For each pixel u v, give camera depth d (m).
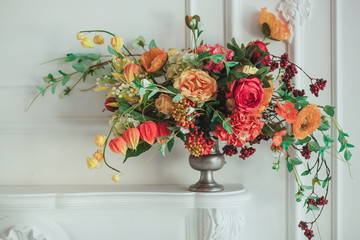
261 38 1.42
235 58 1.16
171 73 1.17
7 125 1.43
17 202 1.28
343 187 1.43
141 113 1.20
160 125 1.17
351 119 1.43
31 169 1.45
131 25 1.44
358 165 1.43
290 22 1.41
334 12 1.42
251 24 1.43
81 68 1.36
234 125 1.08
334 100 1.42
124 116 1.18
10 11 1.45
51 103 1.45
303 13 1.41
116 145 1.05
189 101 1.10
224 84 1.13
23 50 1.45
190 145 1.13
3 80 1.45
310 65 1.43
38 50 1.45
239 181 1.44
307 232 1.25
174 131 1.18
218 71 1.14
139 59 1.31
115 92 1.18
